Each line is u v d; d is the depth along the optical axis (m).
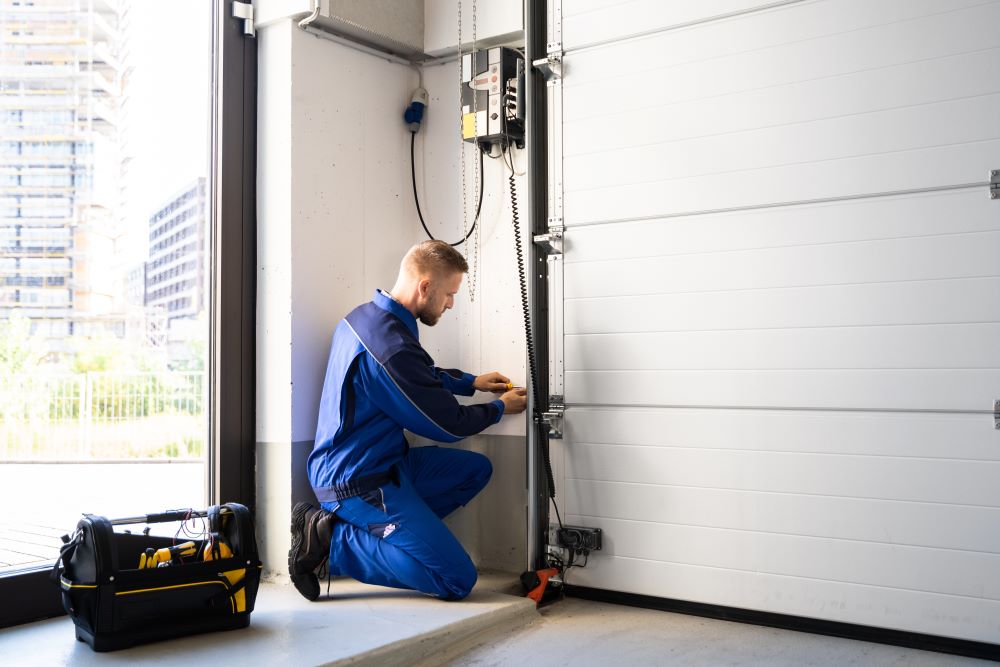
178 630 2.32
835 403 2.61
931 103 2.48
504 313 3.35
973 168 2.42
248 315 3.21
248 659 2.16
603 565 3.03
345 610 2.65
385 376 2.73
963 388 2.42
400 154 3.59
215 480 3.11
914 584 2.49
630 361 2.98
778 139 2.72
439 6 3.49
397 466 2.85
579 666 2.34
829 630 2.62
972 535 2.40
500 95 3.23
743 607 2.76
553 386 3.14
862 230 2.58
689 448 2.86
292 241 3.12
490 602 2.76
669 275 2.91
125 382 3.65
